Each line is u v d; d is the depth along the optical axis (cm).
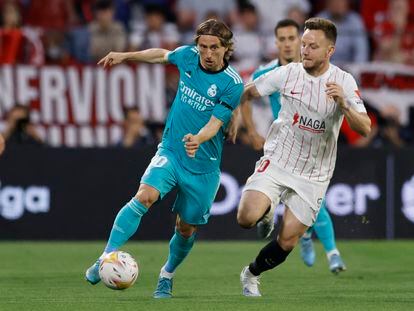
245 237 5234
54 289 3234
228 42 2780
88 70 5553
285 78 2841
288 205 2875
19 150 5131
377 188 5275
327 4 6481
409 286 3388
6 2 6262
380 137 5816
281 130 2880
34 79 5519
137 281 3497
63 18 6366
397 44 6131
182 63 2891
